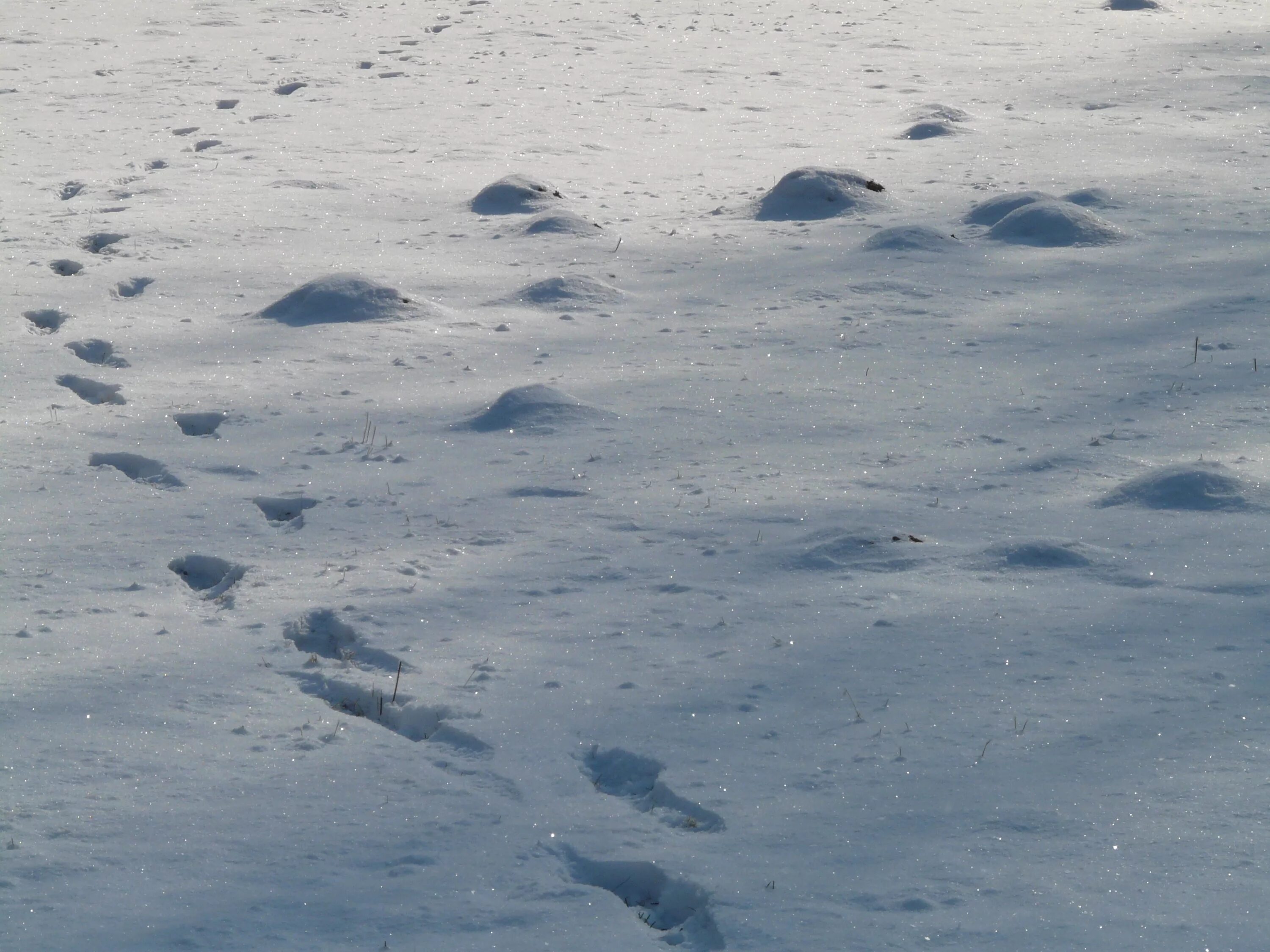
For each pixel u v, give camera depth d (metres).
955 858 5.00
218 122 23.44
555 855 5.16
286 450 9.82
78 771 5.68
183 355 12.09
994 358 11.58
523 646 6.82
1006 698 6.16
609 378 11.33
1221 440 9.45
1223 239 15.00
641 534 8.23
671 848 5.14
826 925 4.62
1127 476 8.91
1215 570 7.45
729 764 5.70
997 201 16.17
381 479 9.24
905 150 20.34
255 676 6.59
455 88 26.27
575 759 5.83
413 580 7.63
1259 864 4.89
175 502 8.89
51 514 8.64
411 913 4.76
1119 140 20.27
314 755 5.87
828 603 7.22
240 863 5.05
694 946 4.66
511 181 17.70
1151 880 4.82
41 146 21.44
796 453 9.52
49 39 31.92
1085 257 14.59
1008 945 4.50
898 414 10.29
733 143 21.30
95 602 7.41
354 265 14.92
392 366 11.77
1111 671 6.39
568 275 14.02
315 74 27.88
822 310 13.12
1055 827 5.17
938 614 7.03
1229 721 5.91
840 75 27.17
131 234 16.20
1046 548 7.70
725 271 14.62
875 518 8.31
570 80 26.98
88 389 11.31
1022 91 24.88
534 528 8.36
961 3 37.62
